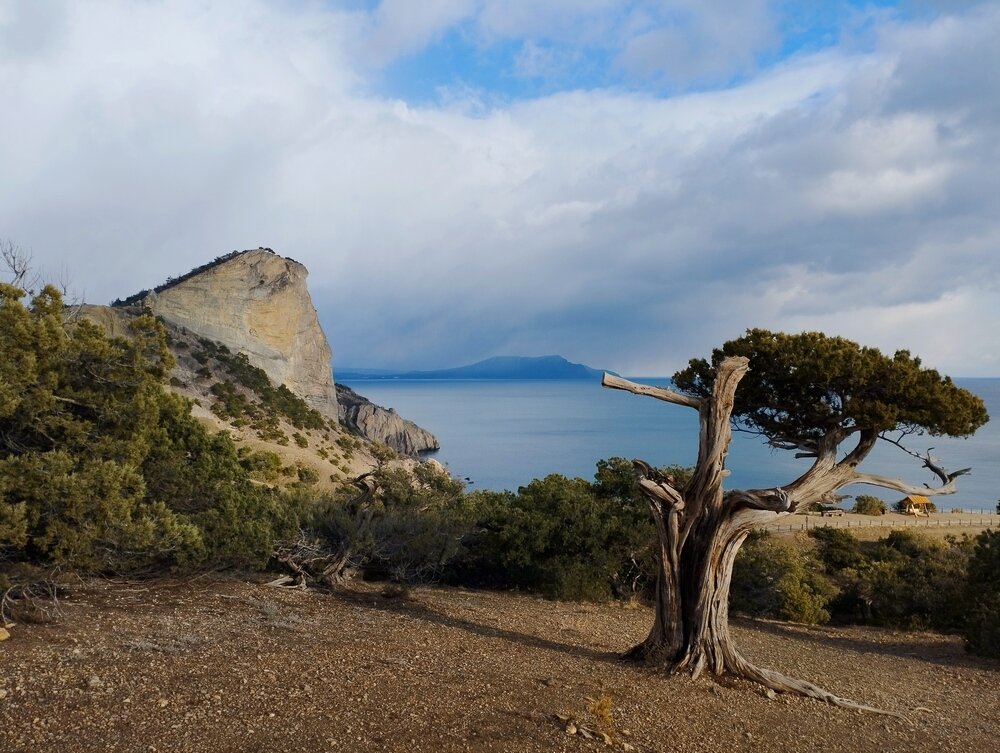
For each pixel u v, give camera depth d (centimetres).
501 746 767
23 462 1135
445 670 1046
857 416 1196
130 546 1203
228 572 1628
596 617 1805
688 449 13862
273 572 1794
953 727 1116
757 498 1162
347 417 13462
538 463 11900
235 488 1672
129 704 770
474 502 2436
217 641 1059
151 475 1502
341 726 769
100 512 1161
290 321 11569
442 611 1614
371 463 9850
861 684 1331
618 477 2470
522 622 1600
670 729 905
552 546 2219
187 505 1572
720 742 889
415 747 737
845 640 1933
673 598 1220
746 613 2447
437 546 2017
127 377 1458
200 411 7856
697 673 1164
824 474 1248
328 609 1452
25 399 1234
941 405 1187
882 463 12544
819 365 1184
